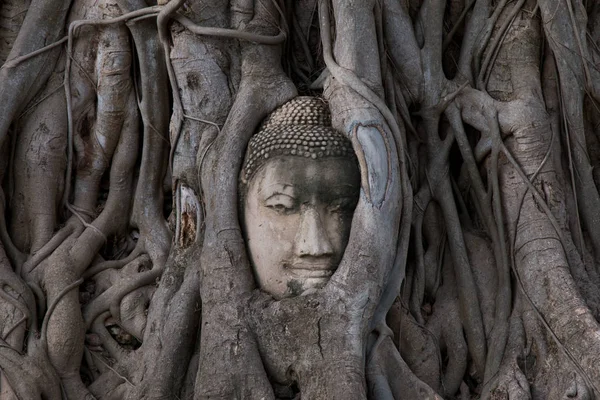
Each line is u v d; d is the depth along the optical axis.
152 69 9.56
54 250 9.36
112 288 9.18
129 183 9.76
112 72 9.64
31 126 9.68
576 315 8.23
